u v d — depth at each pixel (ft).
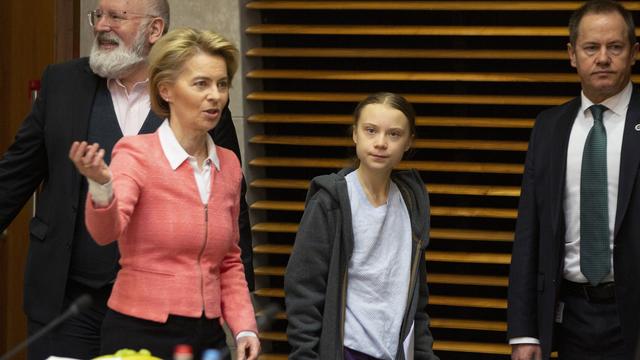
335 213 19.90
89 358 21.35
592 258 21.53
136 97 21.99
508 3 28.73
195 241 17.89
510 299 22.57
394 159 19.97
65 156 21.53
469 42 29.50
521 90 29.40
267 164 29.37
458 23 29.50
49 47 30.42
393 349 19.79
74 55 30.35
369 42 29.84
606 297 21.56
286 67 30.12
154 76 17.98
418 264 20.22
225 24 29.01
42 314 21.45
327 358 19.65
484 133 29.58
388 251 20.08
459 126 29.43
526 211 22.47
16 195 22.16
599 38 21.33
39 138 22.03
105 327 18.15
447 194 29.50
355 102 29.84
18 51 30.71
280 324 30.07
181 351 13.58
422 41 29.60
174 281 17.83
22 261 30.99
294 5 29.30
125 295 17.93
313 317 19.94
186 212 17.88
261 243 29.91
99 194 15.88
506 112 29.50
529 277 22.38
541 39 29.19
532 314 22.40
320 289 20.04
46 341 21.45
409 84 29.81
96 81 21.93
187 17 29.12
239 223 23.00
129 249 17.90
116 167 17.69
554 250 21.86
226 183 18.53
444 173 29.60
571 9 28.35
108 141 21.62
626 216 21.30
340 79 29.66
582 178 21.66
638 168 21.30
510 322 22.50
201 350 18.12
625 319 21.30
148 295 17.79
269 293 29.35
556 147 22.06
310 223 19.94
